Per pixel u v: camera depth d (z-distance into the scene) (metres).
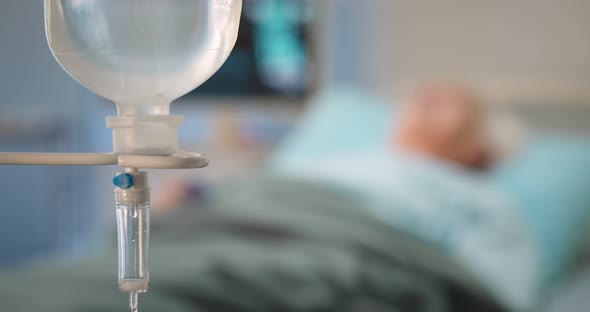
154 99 0.42
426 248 1.62
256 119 3.08
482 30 2.61
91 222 3.30
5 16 3.26
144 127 0.41
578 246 1.92
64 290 1.18
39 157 0.39
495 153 2.09
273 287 1.33
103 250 1.57
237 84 3.04
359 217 1.65
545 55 2.50
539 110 2.48
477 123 2.08
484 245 1.68
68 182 3.28
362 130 2.35
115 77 0.40
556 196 1.97
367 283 1.45
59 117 3.25
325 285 1.39
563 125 2.43
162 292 1.20
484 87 2.59
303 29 2.99
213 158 3.10
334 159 2.21
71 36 0.39
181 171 3.11
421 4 2.75
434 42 2.72
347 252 1.51
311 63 2.99
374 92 2.86
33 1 3.26
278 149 3.05
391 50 2.82
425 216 1.71
